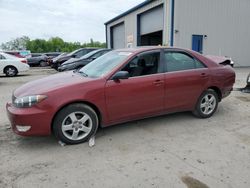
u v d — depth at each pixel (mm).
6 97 7035
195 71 4367
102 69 3904
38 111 3186
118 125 4297
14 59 13328
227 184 2514
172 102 4184
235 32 17875
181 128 4145
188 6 15516
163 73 4039
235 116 4820
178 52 4312
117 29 25484
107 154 3201
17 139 3723
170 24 15578
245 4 17875
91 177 2662
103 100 3549
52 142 3600
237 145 3449
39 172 2771
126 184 2525
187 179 2605
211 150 3291
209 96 4668
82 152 3270
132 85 3730
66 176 2686
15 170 2818
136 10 20188
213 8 16469
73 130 3467
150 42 21484
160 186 2484
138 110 3881
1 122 4527
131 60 3836
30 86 3656
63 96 3297
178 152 3238
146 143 3537
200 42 16422
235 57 18359
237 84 8930
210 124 4344
